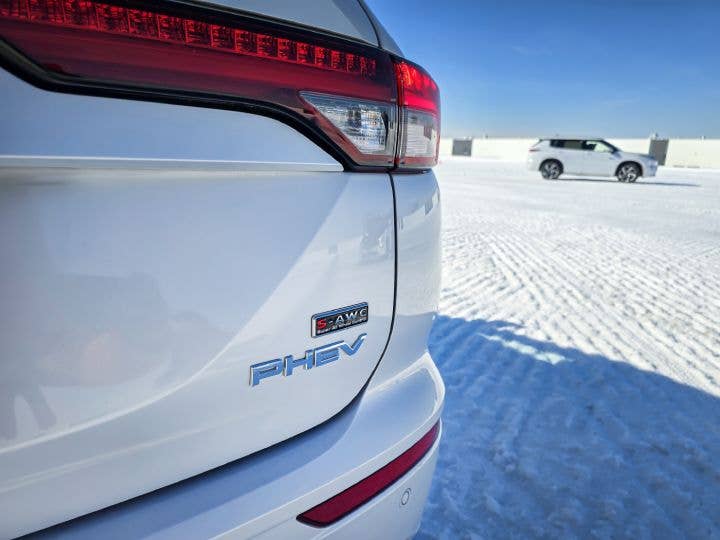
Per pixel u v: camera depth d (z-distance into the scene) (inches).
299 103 25.1
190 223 22.1
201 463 25.3
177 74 21.0
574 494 64.4
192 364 23.4
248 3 23.0
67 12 18.1
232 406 25.6
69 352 19.8
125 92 19.7
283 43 24.1
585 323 123.0
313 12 25.8
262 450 28.1
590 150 611.5
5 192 17.6
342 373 31.1
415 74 31.9
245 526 25.9
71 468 21.1
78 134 18.6
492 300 140.6
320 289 28.0
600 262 188.1
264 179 24.5
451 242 224.1
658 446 74.3
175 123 21.1
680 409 84.4
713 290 152.5
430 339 111.7
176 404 23.4
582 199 409.1
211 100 22.1
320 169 26.7
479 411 82.9
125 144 19.7
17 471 19.8
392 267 32.7
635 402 86.4
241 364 25.3
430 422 37.2
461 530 58.3
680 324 123.1
